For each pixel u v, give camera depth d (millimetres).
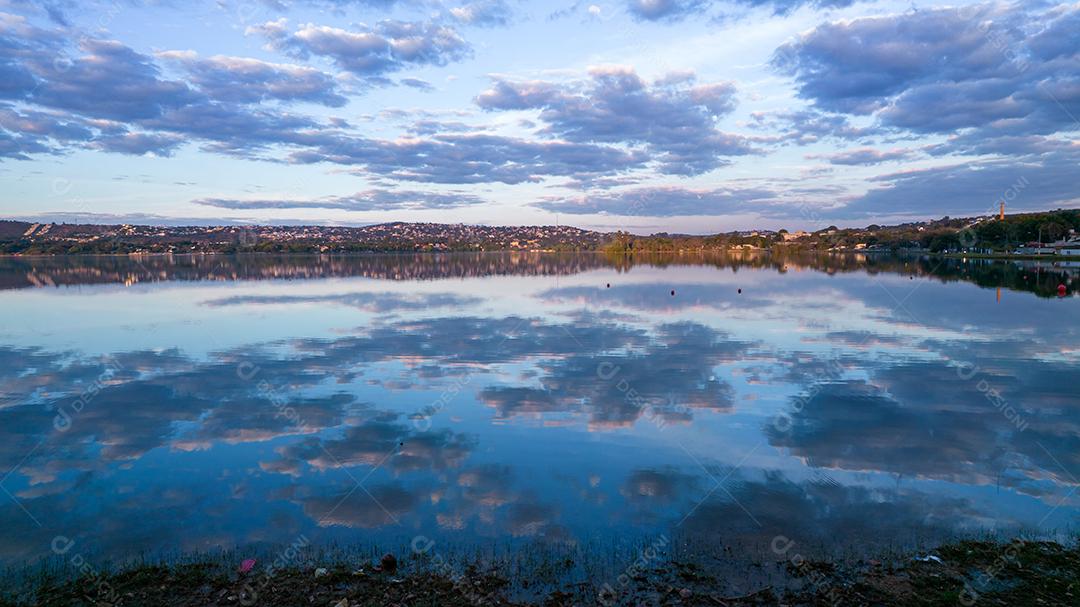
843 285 62875
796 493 12695
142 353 28078
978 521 11383
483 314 40656
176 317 40156
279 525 11516
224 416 18250
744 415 17984
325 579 9484
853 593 9047
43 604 8945
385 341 30547
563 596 9016
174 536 11141
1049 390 20469
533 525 11406
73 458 15039
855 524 11297
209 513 12047
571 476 13711
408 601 8930
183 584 9414
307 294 55781
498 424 17297
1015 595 8867
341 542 10828
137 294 56750
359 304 47094
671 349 28000
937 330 33188
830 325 35094
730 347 28453
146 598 9070
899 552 10234
